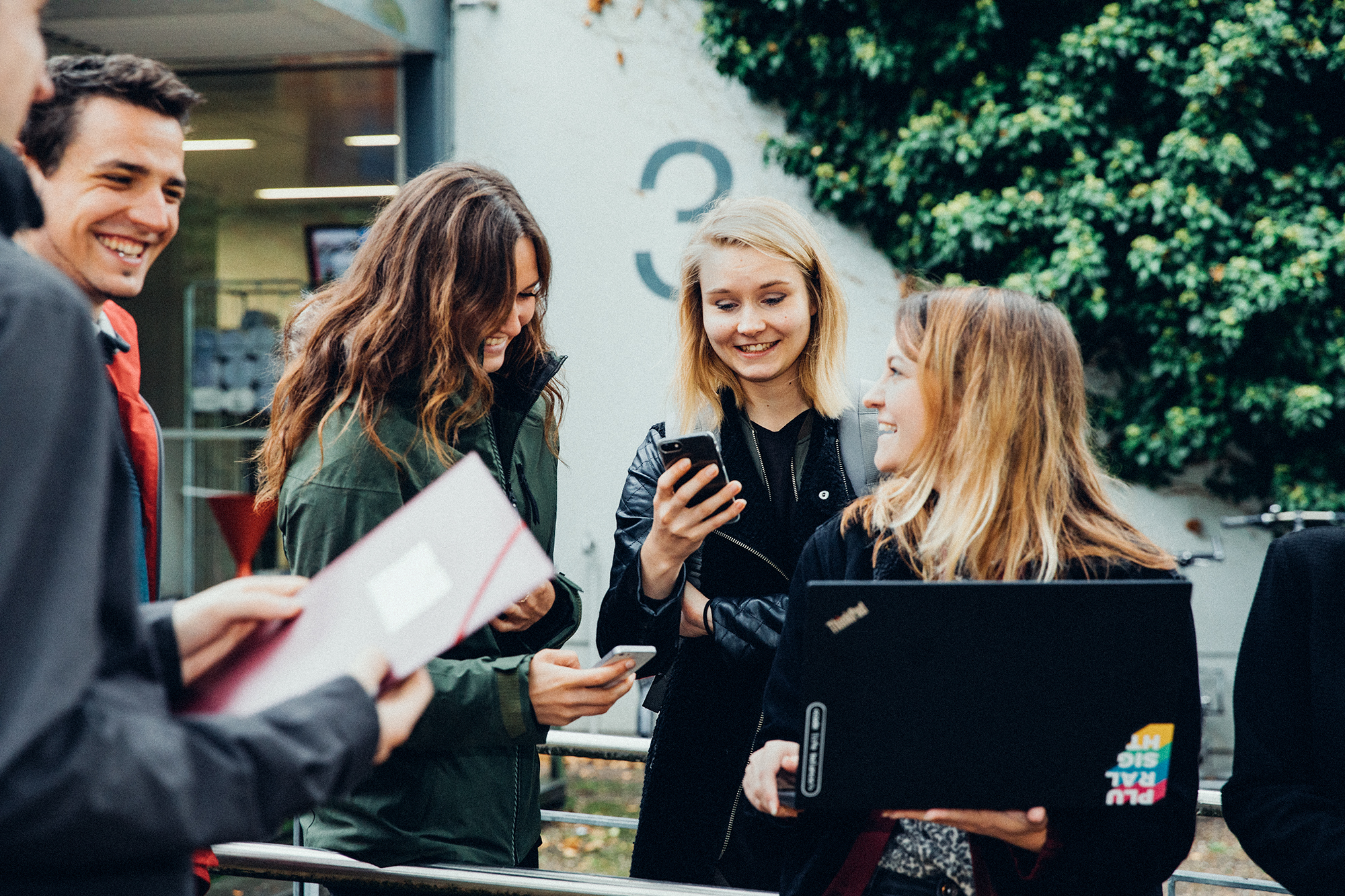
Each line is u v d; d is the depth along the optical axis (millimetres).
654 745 2186
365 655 1011
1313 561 1525
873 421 2238
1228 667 6684
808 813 1521
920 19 6652
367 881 1778
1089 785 1289
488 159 7227
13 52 913
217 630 1078
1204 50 6328
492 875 1731
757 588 2215
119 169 1683
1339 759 1440
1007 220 6609
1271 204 6496
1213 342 6527
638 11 7066
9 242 878
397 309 1720
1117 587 1278
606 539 7082
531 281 1883
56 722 770
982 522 1465
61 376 817
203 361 8086
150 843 808
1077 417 1547
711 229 2191
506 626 1944
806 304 2193
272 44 6699
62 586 789
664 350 7051
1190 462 6781
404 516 1133
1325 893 1382
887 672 1241
